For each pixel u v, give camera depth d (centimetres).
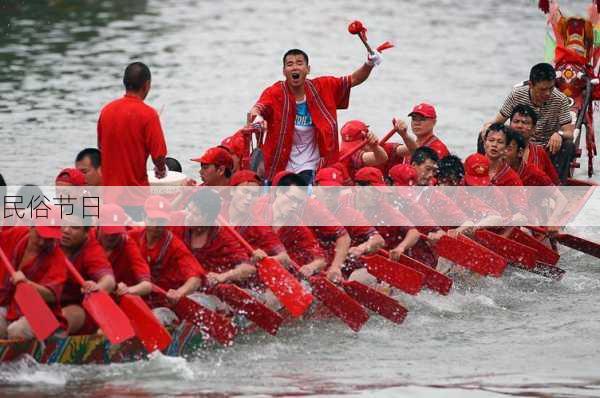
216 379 2370
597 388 2342
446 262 3209
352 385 2342
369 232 2862
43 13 8456
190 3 9525
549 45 4100
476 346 2694
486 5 9906
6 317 2342
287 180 2747
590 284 3319
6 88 5819
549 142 3638
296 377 2403
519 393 2302
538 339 2762
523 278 3334
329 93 3297
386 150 3553
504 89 6300
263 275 2616
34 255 2325
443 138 5053
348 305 2711
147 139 2891
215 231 2617
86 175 2870
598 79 3922
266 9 9388
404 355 2605
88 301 2319
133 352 2458
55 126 4981
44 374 2328
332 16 9069
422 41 7962
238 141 3178
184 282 2522
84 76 6203
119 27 8050
